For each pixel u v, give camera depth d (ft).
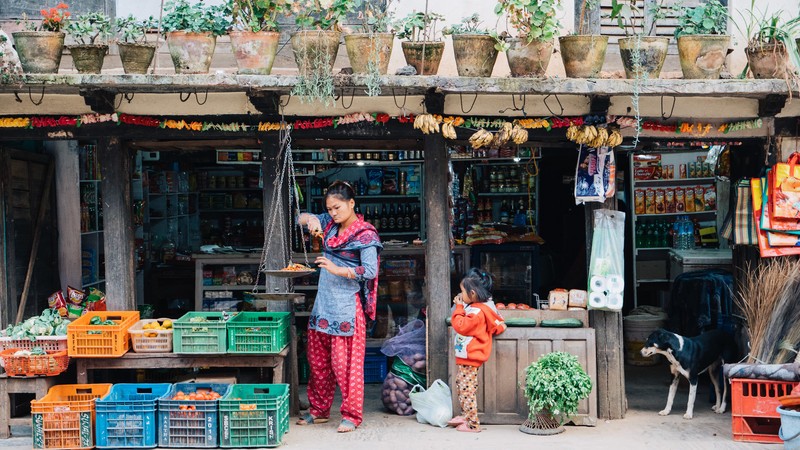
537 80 19.38
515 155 29.71
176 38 20.11
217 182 36.47
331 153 30.53
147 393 19.86
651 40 20.38
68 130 21.61
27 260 24.12
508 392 21.09
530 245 27.99
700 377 26.48
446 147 21.93
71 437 18.65
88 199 27.37
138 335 20.25
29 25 22.11
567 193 36.29
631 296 33.30
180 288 32.30
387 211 33.78
